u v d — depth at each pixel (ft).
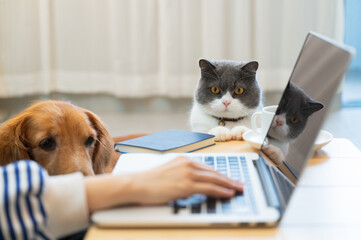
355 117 11.55
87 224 2.62
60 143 4.70
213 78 5.73
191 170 2.79
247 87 5.69
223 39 11.70
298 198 2.95
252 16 11.75
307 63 3.48
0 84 12.13
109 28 11.97
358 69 12.59
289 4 11.53
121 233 2.46
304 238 2.41
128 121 11.64
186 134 4.38
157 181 2.70
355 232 2.48
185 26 11.66
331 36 11.68
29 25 11.87
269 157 3.48
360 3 12.21
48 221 2.50
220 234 2.43
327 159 3.71
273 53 11.87
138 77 12.01
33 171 2.48
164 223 2.48
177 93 12.08
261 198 2.74
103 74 12.27
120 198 2.63
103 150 5.29
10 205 2.32
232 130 4.59
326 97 2.82
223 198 2.74
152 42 11.89
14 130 4.74
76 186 2.64
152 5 11.62
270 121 3.96
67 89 12.34
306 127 3.01
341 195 2.99
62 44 12.02
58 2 11.78
